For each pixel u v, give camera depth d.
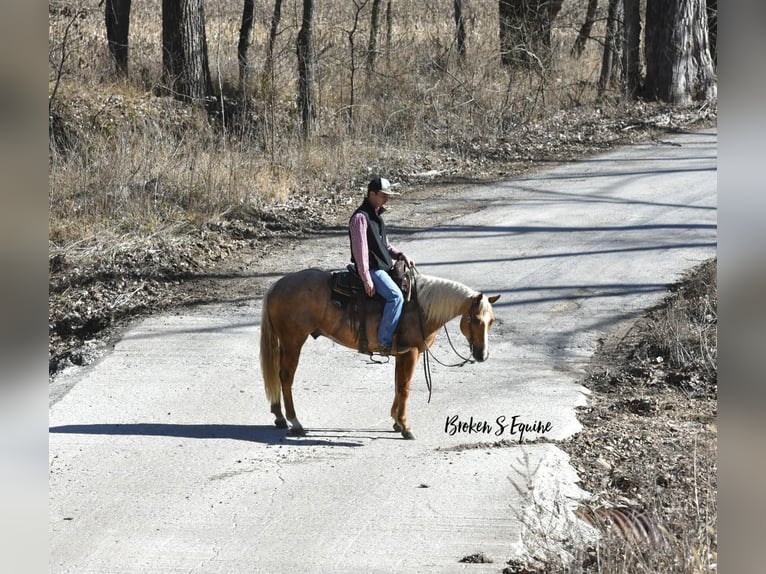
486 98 34.16
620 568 8.10
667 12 37.94
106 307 18.81
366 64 34.59
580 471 11.68
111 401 14.34
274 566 9.34
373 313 12.43
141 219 22.66
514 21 37.44
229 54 35.69
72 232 21.58
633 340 16.66
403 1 46.19
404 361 12.73
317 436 12.95
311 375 15.50
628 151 31.58
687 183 26.97
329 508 10.65
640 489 10.93
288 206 25.09
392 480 11.41
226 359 16.16
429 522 10.27
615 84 38.69
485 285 19.45
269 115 30.47
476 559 9.34
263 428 13.27
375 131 31.36
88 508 10.68
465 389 14.78
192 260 21.16
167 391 14.74
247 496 10.98
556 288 19.20
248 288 19.80
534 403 14.07
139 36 38.47
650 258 20.67
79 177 23.61
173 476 11.55
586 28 41.16
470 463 11.89
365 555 9.54
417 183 28.05
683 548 8.15
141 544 9.83
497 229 23.31
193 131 28.42
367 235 12.34
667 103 38.22
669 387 14.80
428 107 33.56
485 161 30.44
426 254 21.48
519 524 10.15
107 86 29.84
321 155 28.36
